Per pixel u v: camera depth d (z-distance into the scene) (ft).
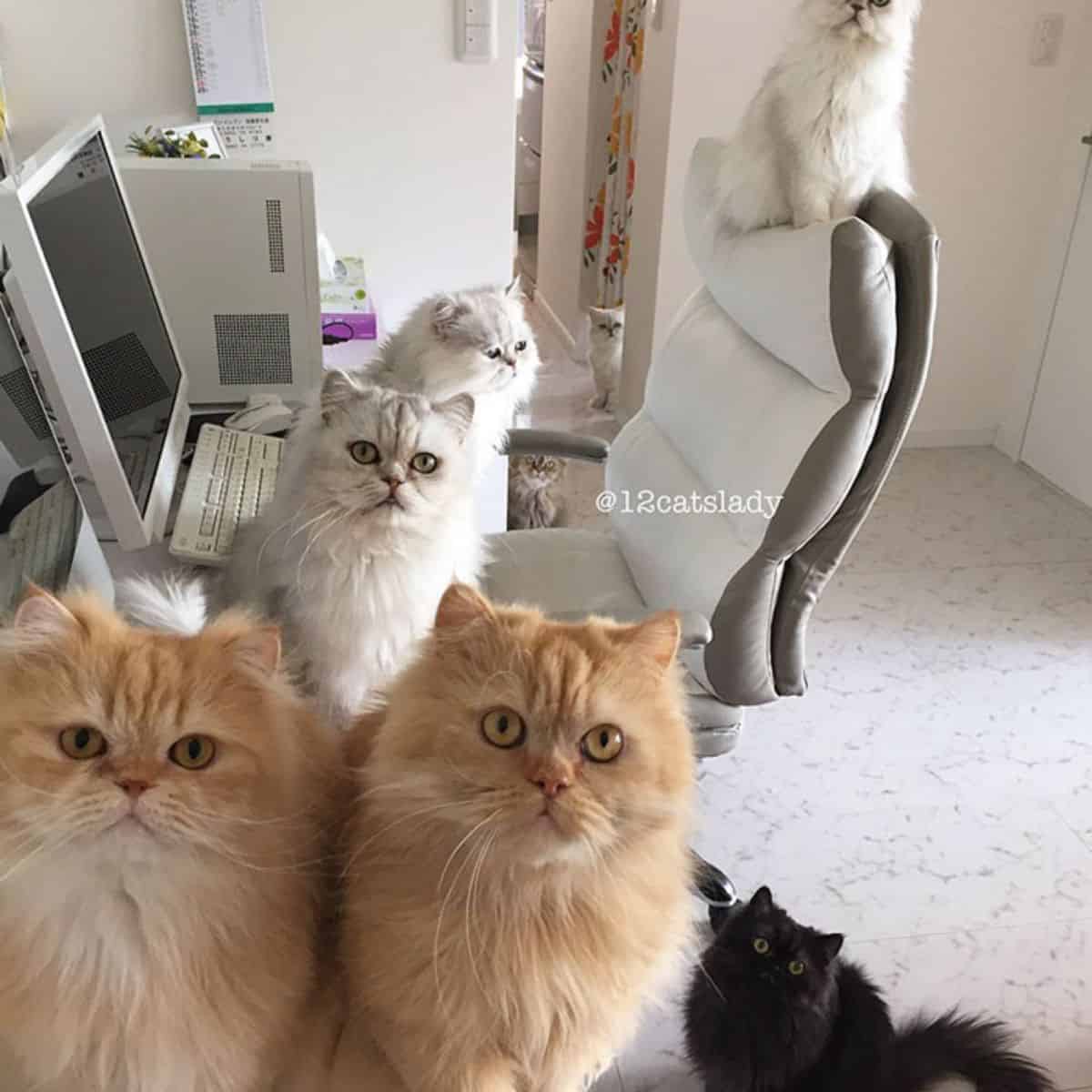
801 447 4.39
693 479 5.27
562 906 2.40
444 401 4.73
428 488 4.32
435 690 2.43
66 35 6.95
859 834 6.79
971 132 10.47
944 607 9.20
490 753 2.33
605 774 2.36
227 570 4.71
